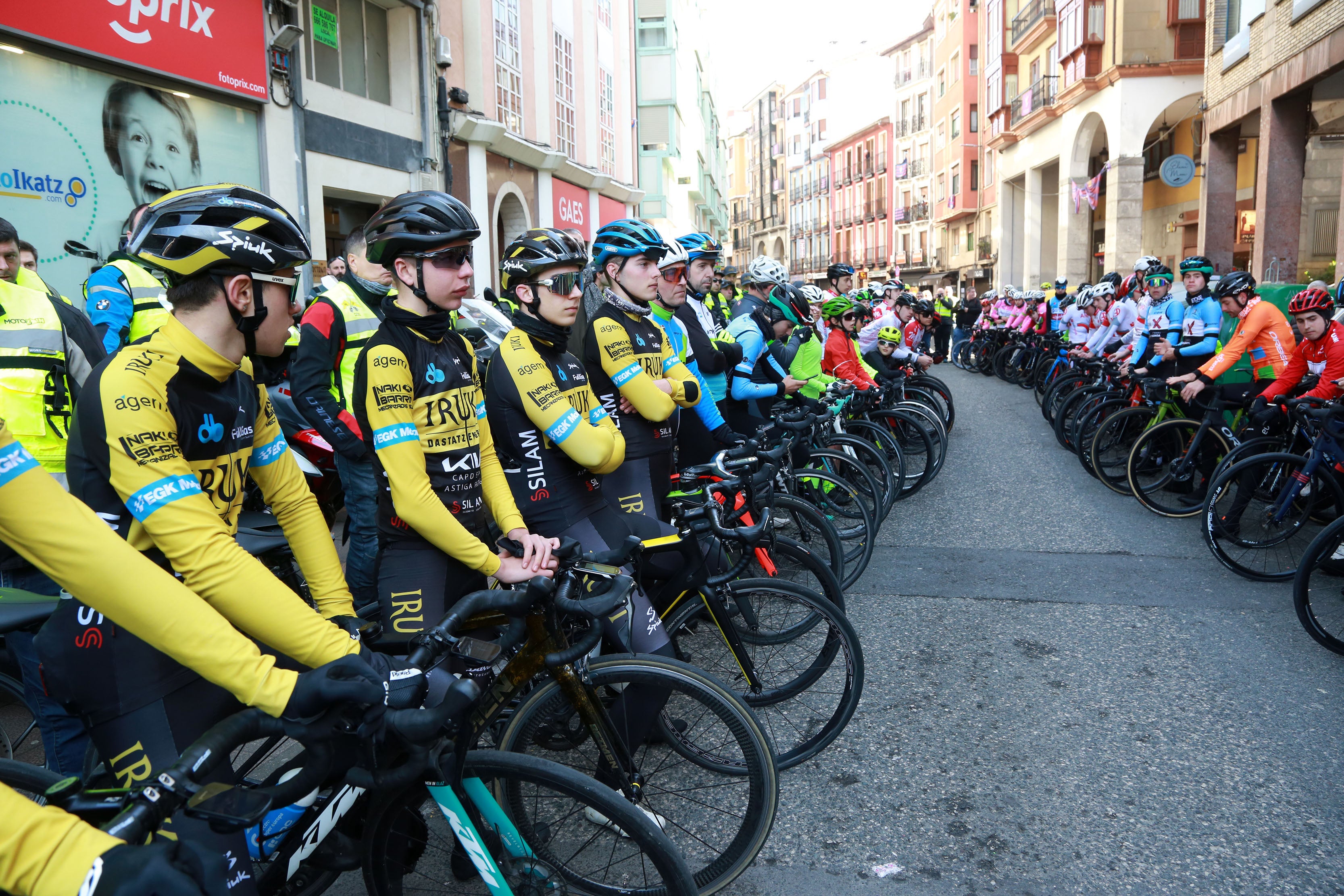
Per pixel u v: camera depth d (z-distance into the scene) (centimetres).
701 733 235
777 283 518
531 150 1402
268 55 788
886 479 552
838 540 394
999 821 254
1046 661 365
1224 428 573
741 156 8912
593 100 1802
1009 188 3088
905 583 470
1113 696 331
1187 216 2198
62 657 160
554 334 262
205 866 110
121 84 645
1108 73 2131
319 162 886
